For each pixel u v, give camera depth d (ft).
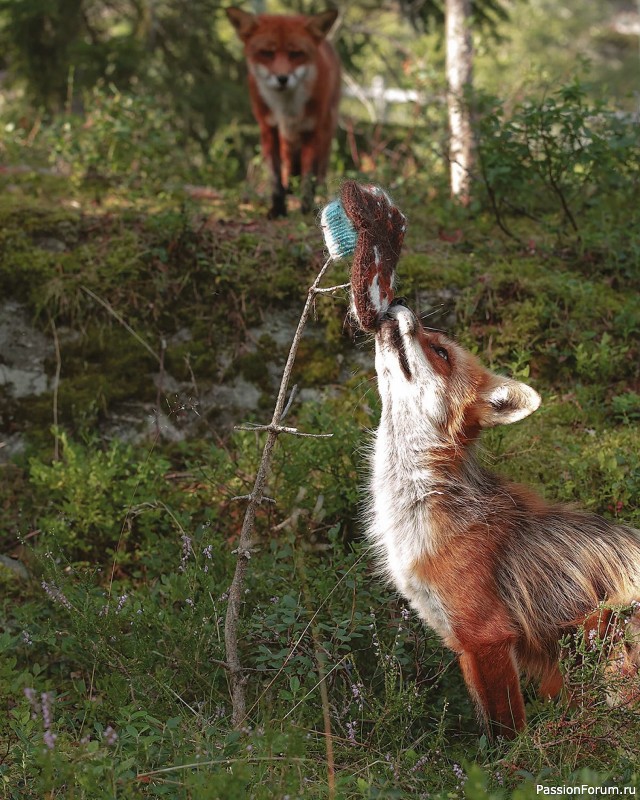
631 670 13.30
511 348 21.91
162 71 37.58
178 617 15.40
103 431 21.43
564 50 88.94
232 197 27.07
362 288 13.38
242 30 28.27
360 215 12.98
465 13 30.04
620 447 18.83
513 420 14.48
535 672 14.30
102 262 22.48
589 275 23.90
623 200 25.84
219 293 22.45
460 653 14.16
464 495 14.39
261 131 28.55
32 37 37.04
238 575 13.75
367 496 17.06
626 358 21.62
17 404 21.50
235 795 10.29
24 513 19.81
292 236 23.80
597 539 14.21
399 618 15.38
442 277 22.84
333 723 13.84
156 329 22.16
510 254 24.35
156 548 17.57
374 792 11.36
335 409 21.09
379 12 45.39
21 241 22.54
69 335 21.97
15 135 30.07
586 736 12.52
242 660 15.16
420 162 30.83
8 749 12.60
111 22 42.09
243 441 19.62
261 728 12.65
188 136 37.40
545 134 25.94
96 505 18.67
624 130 25.03
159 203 25.52
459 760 12.89
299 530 17.35
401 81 40.22
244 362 22.07
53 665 15.90
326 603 15.19
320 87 28.09
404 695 13.44
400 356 14.43
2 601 17.40
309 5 43.70
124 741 12.16
